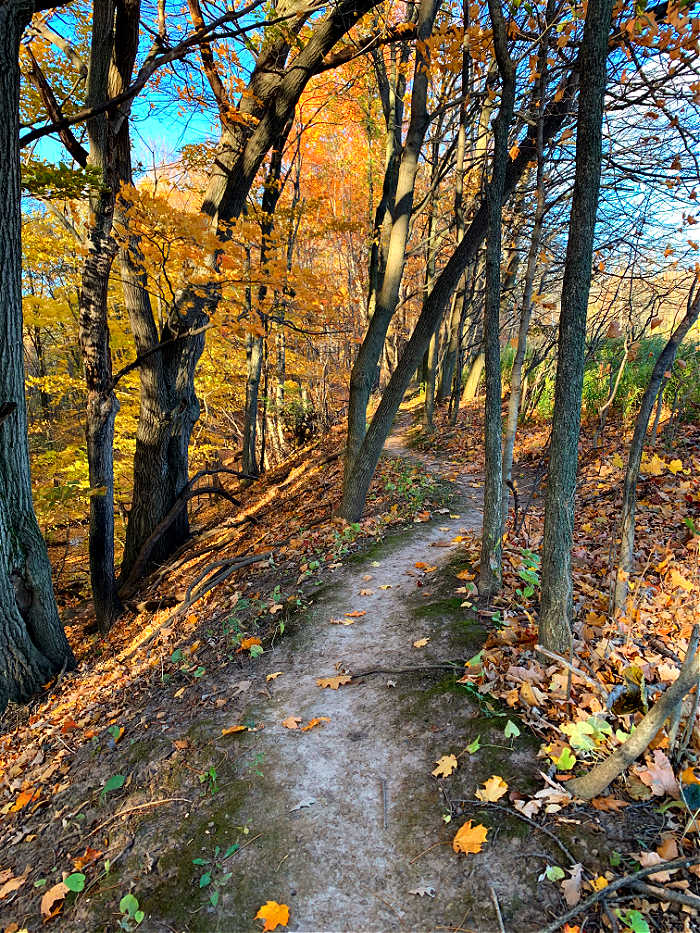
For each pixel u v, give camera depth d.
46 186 5.39
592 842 2.12
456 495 7.91
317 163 16.08
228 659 4.56
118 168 6.61
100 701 4.90
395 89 8.01
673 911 1.84
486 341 3.80
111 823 3.09
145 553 9.30
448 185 11.67
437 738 2.91
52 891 2.70
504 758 2.62
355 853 2.42
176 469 9.98
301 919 2.18
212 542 9.99
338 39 7.00
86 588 11.29
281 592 5.61
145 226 6.07
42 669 5.91
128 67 6.15
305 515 8.26
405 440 13.89
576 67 3.75
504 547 4.95
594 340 5.25
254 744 3.26
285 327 10.28
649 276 4.85
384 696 3.42
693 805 2.07
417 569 5.36
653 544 4.48
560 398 2.88
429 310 6.31
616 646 3.21
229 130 7.75
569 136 4.32
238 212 8.25
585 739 2.36
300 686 3.81
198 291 7.13
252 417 14.64
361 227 9.18
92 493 7.07
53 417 16.19
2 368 5.25
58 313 11.80
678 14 3.40
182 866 2.58
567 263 2.75
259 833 2.63
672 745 2.38
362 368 6.97
